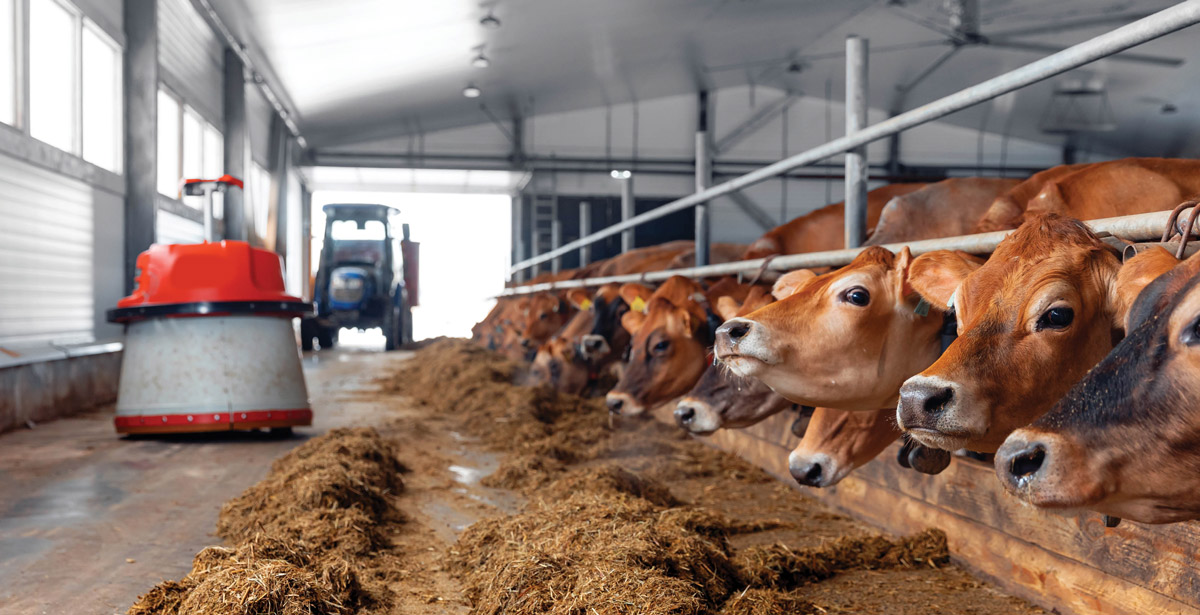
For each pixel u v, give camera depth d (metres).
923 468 2.66
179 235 11.23
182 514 3.79
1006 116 21.14
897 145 23.11
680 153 23.53
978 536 3.12
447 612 2.65
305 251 23.92
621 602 2.28
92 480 4.50
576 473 4.12
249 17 11.21
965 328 1.92
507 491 4.45
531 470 4.66
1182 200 3.41
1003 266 1.90
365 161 22.36
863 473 3.94
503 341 11.83
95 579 2.89
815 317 2.53
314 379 10.99
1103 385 1.41
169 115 11.00
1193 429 1.32
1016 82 2.69
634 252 9.00
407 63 15.38
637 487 4.03
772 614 2.55
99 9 8.44
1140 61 15.71
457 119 22.09
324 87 16.05
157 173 10.14
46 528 3.54
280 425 5.96
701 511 3.54
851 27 17.27
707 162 6.11
